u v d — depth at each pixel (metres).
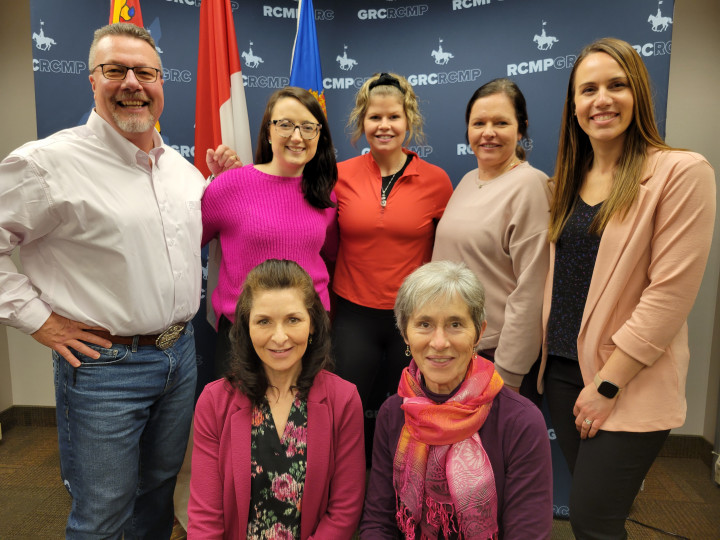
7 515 2.42
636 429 1.43
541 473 1.24
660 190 1.40
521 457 1.25
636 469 1.47
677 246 1.37
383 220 2.05
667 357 1.43
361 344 2.14
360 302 2.14
